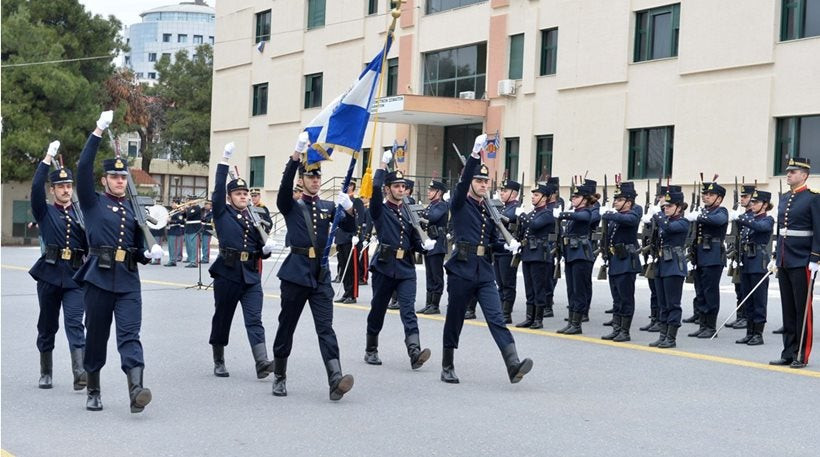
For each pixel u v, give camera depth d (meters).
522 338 12.84
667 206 12.09
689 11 27.03
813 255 10.55
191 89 58.31
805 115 24.53
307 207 9.00
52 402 8.73
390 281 10.70
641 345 12.30
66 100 39.88
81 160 8.21
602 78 29.42
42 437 7.46
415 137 35.62
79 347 9.28
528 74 31.72
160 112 59.22
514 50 32.50
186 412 8.36
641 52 28.70
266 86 43.19
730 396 9.09
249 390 9.31
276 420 8.06
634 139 28.94
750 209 13.20
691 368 10.58
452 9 34.47
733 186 25.89
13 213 40.91
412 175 35.34
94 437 7.47
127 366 8.12
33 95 39.62
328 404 8.70
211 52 58.91
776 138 25.25
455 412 8.38
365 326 13.70
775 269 11.58
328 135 10.48
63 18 42.44
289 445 7.27
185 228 25.53
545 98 31.31
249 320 10.00
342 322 14.09
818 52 24.16
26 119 38.97
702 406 8.65
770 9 25.08
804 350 10.68
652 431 7.73
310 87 40.53
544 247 13.72
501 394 9.14
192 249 25.52
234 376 10.03
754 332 12.55
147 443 7.30
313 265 8.88
